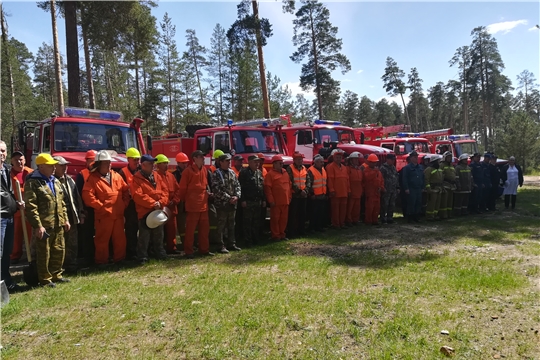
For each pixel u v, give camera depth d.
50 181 5.26
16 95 32.69
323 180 8.85
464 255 6.68
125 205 6.52
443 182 10.68
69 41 14.09
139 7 15.98
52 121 7.64
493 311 4.18
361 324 3.84
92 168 6.10
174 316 4.08
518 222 10.00
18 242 6.87
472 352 3.29
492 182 12.34
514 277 5.29
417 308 4.26
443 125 74.75
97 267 6.22
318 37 30.89
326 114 55.88
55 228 5.28
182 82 38.12
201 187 6.87
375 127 17.89
